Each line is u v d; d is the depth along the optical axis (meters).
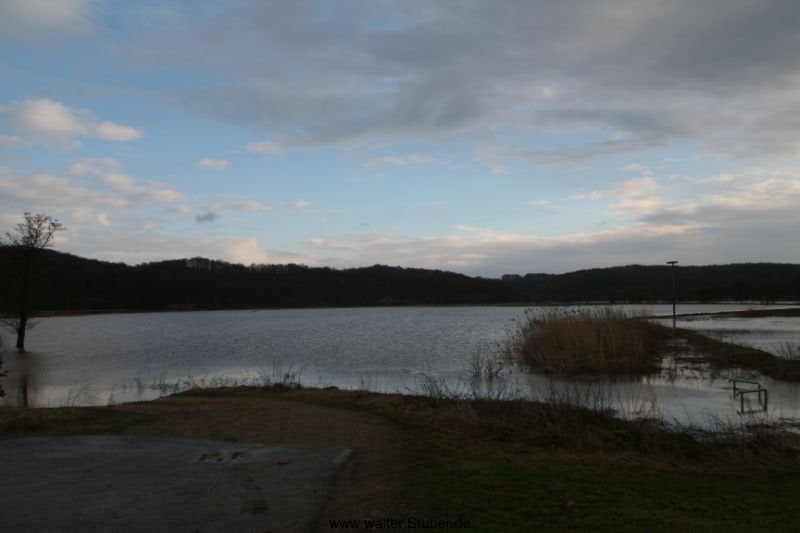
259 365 25.17
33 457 7.86
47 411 11.19
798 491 7.14
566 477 6.98
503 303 114.88
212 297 114.00
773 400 14.00
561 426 10.54
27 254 34.50
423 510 5.72
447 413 11.44
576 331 22.59
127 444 8.63
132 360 28.02
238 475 6.96
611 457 8.68
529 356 22.67
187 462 7.59
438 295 129.12
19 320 35.09
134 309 100.19
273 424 10.25
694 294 94.94
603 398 13.94
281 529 5.25
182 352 32.06
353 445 8.61
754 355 21.30
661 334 28.70
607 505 5.93
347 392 14.46
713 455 9.30
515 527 5.27
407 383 18.78
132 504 5.91
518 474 7.02
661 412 12.69
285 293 121.81
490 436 9.76
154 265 111.38
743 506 6.34
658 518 5.57
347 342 36.56
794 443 9.77
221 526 5.32
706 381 17.22
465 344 33.41
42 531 5.20
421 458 7.81
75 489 6.42
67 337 47.00
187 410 11.69
